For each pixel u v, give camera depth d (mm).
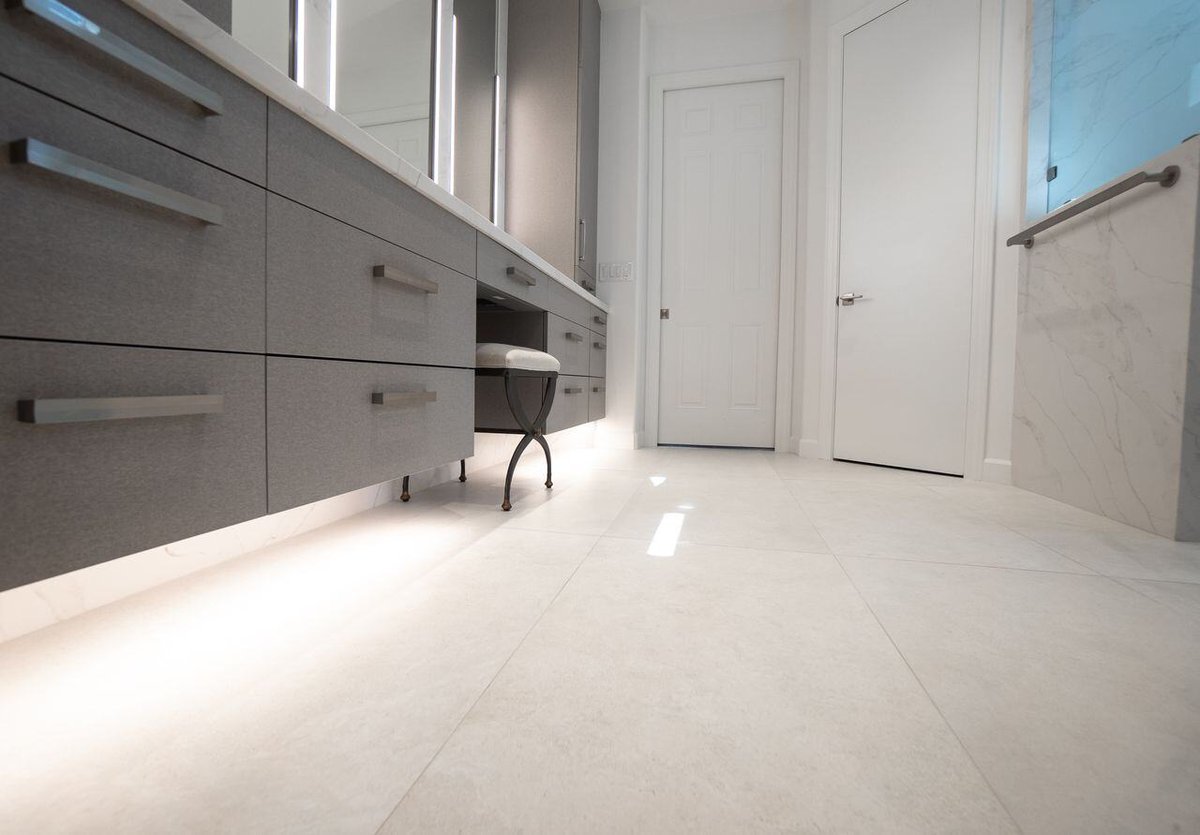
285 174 833
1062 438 1937
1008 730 631
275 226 816
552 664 769
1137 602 1021
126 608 935
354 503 1634
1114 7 1992
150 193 607
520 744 594
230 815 487
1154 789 535
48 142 529
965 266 2496
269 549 1283
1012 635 877
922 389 2645
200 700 667
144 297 628
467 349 1449
